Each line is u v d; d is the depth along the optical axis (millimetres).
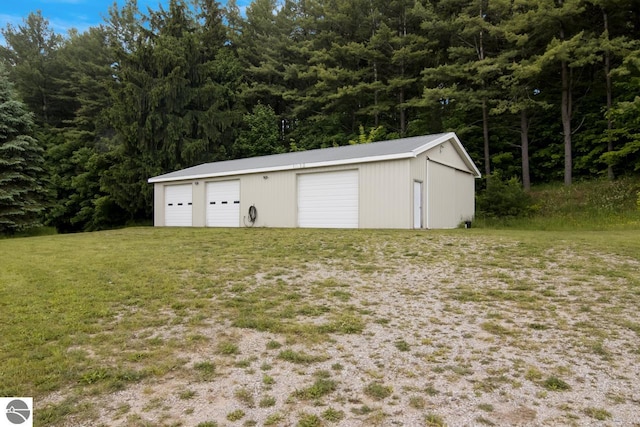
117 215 22828
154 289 4945
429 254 6938
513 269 5719
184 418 2266
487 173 19500
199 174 16188
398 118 25500
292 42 27422
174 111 22625
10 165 15242
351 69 25156
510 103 18422
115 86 22750
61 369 2848
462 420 2209
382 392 2525
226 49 28031
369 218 11734
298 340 3381
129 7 31938
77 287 5023
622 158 17484
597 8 17406
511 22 17375
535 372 2754
